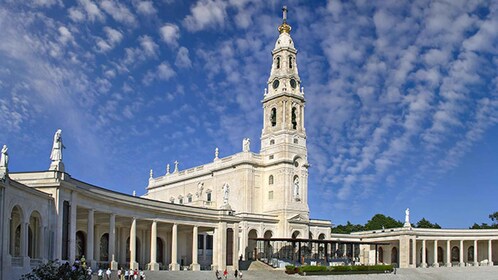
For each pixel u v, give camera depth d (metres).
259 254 111.12
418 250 139.25
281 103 124.75
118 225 82.06
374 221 182.62
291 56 129.25
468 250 142.00
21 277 50.19
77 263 51.84
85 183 64.69
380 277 98.06
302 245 119.75
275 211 119.94
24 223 52.12
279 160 121.06
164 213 81.00
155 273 72.38
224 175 127.62
